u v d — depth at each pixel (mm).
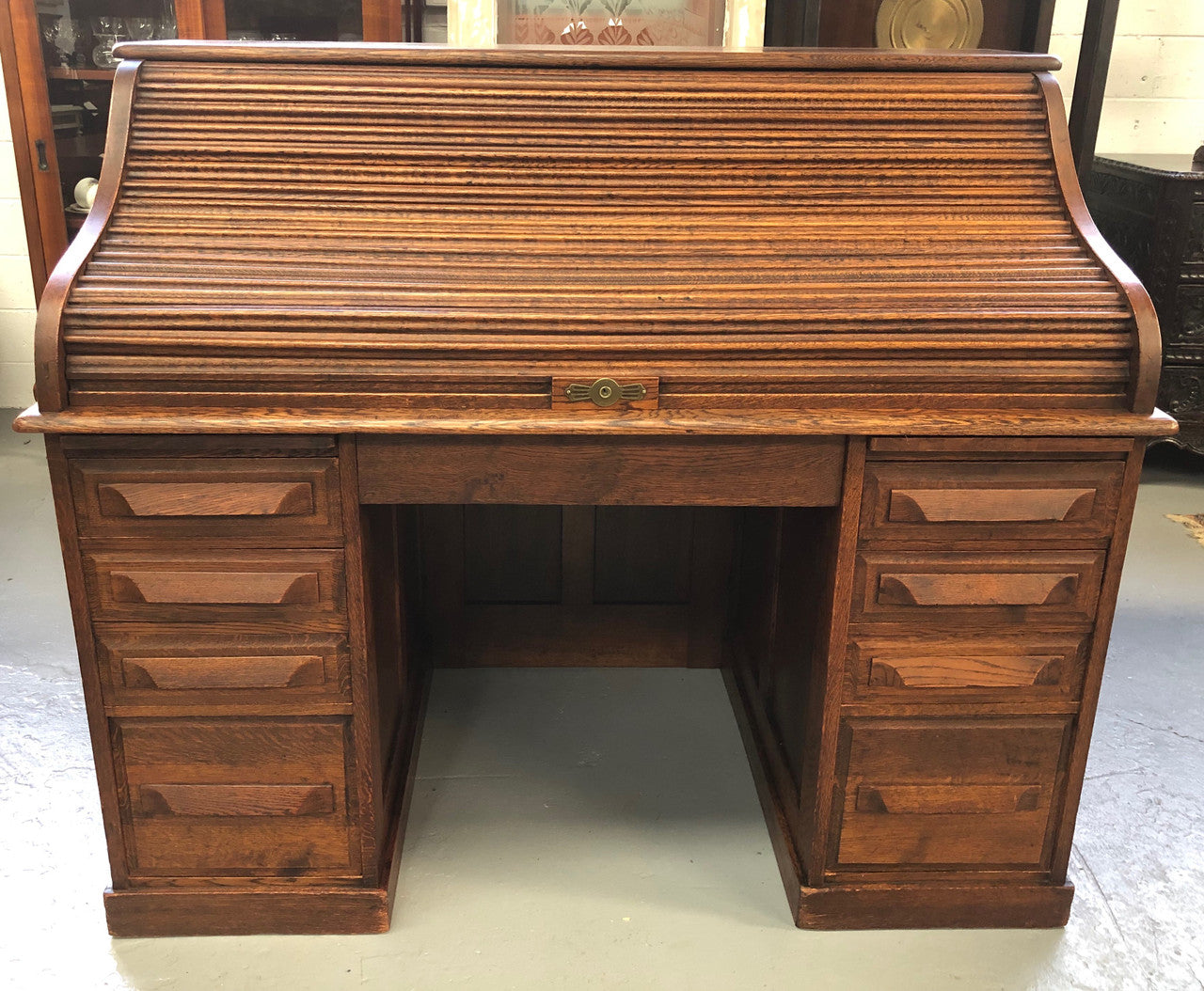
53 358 1498
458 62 1697
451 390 1562
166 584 1616
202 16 3324
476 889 1961
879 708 1734
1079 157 3471
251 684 1679
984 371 1582
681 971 1781
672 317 1565
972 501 1614
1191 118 4074
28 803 2150
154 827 1774
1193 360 3666
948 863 1856
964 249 1653
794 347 1566
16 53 3426
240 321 1535
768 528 2248
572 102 1699
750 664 2455
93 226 1599
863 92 1731
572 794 2236
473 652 2693
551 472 1604
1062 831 1832
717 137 1702
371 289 1573
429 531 2547
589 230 1646
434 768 2311
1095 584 1679
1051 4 3178
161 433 1535
